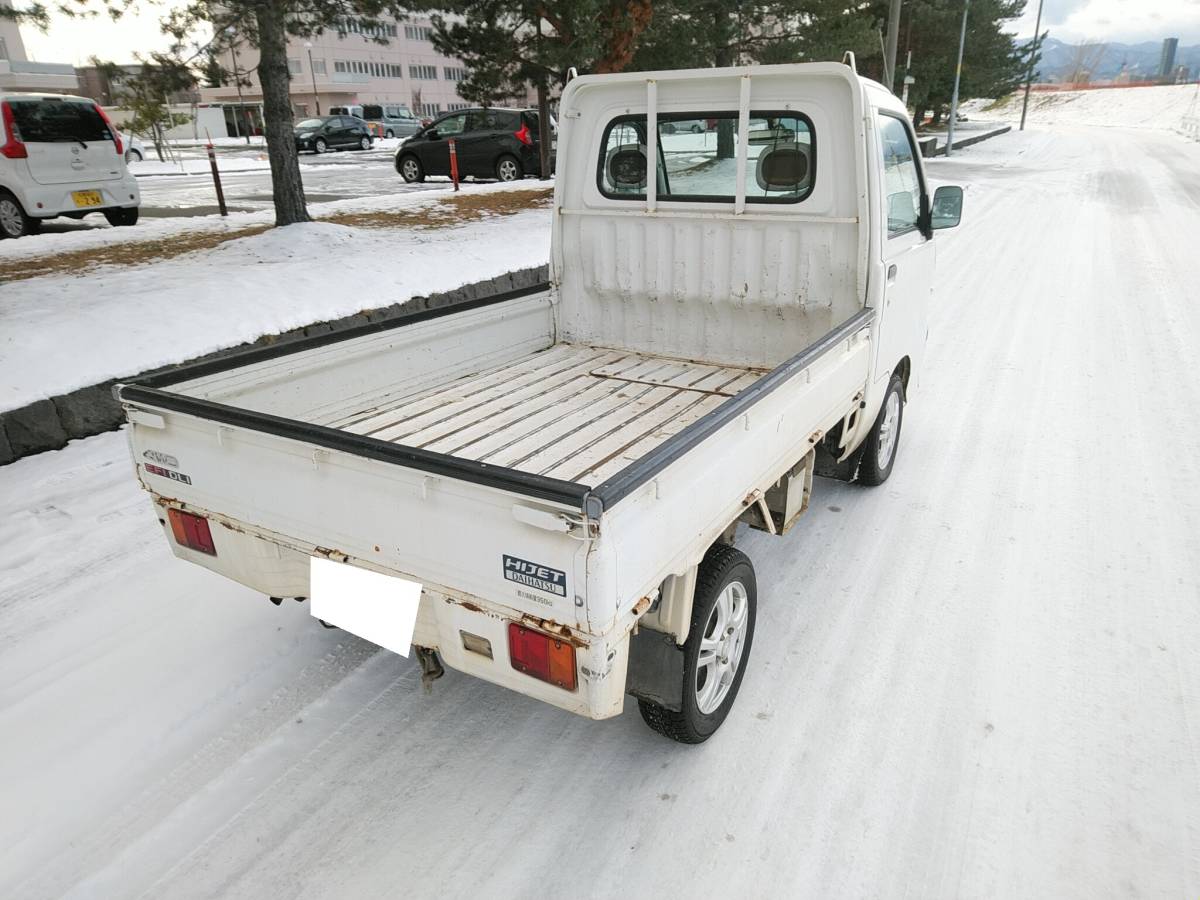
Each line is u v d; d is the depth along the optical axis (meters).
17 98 10.42
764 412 2.64
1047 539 4.16
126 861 2.35
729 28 15.78
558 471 2.89
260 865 2.34
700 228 4.01
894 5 19.48
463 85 14.83
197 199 16.55
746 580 2.84
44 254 9.11
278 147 9.95
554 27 13.09
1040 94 87.62
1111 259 11.69
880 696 3.02
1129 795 2.56
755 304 4.02
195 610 3.59
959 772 2.65
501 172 18.73
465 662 2.27
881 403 4.29
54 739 2.80
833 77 3.55
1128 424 5.70
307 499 2.37
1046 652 3.26
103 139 11.30
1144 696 3.00
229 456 2.51
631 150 4.12
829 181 3.68
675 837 2.43
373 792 2.60
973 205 17.67
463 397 3.74
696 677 2.60
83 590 3.70
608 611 1.94
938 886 2.26
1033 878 2.28
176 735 2.83
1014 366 7.05
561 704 2.13
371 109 45.31
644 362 4.32
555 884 2.28
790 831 2.44
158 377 2.73
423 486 2.10
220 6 8.36
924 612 3.54
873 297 3.71
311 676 3.16
